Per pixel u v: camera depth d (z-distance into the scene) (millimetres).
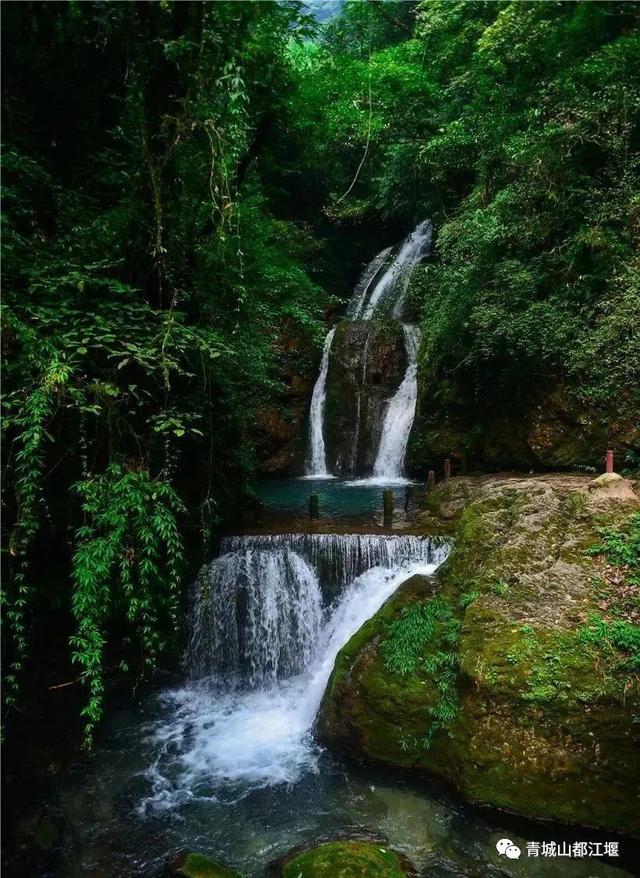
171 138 5387
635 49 9031
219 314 7184
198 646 7332
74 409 5121
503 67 11000
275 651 7664
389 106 14914
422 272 15234
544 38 9758
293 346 16078
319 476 15422
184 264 6199
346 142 17109
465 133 12773
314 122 10109
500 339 11078
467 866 4371
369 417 15695
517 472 11516
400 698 5504
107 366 5355
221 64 5234
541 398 11320
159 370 6027
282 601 7754
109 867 4422
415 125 15641
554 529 6426
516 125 11758
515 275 10961
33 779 5234
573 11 9242
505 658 5117
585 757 4691
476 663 5203
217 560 7688
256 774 5523
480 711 5043
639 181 10141
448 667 5543
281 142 10766
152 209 5574
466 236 12086
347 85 12539
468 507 7445
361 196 21828
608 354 9812
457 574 6473
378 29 17141
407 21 17766
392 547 7738
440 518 9023
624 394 9828
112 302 4934
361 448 15609
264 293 9773
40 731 5695
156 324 5309
